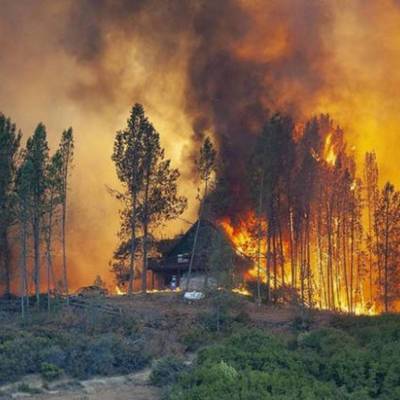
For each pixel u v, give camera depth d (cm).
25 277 5600
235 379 2952
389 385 2995
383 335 3988
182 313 5197
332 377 3172
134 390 3366
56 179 5631
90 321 4753
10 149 6184
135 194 6450
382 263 6381
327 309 6191
